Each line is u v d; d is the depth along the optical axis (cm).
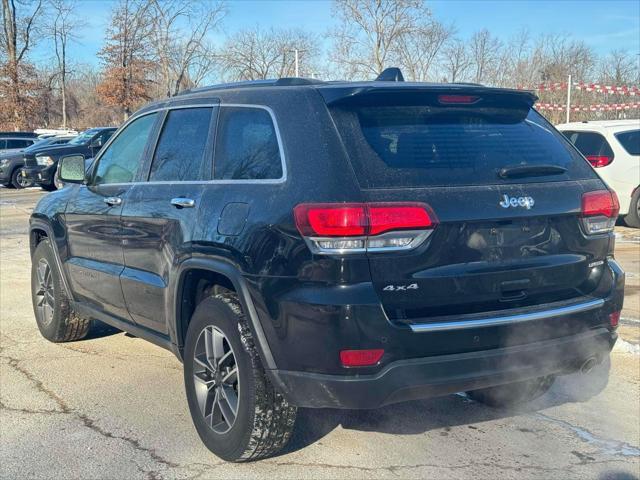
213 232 375
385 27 2638
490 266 346
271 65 2867
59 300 574
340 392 321
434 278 331
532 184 366
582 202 377
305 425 431
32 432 421
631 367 539
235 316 362
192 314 418
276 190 349
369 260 321
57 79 5425
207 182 403
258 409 353
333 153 339
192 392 400
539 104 2183
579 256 377
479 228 343
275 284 334
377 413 451
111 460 386
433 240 332
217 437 381
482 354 337
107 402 468
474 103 381
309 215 324
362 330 316
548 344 354
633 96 2266
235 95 413
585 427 434
